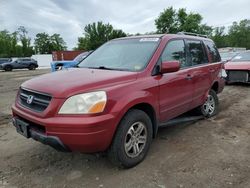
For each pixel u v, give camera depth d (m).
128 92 3.45
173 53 4.48
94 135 3.06
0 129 5.49
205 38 5.91
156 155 4.05
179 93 4.48
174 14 55.88
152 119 4.02
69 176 3.50
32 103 3.38
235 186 3.18
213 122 5.66
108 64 4.30
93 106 3.08
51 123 3.05
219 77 6.04
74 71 3.99
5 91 11.55
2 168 3.75
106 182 3.33
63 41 100.88
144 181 3.33
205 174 3.46
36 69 36.50
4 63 32.75
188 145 4.43
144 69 3.87
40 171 3.65
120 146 3.41
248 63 10.77
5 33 87.00
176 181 3.31
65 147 3.12
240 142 4.53
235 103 7.54
